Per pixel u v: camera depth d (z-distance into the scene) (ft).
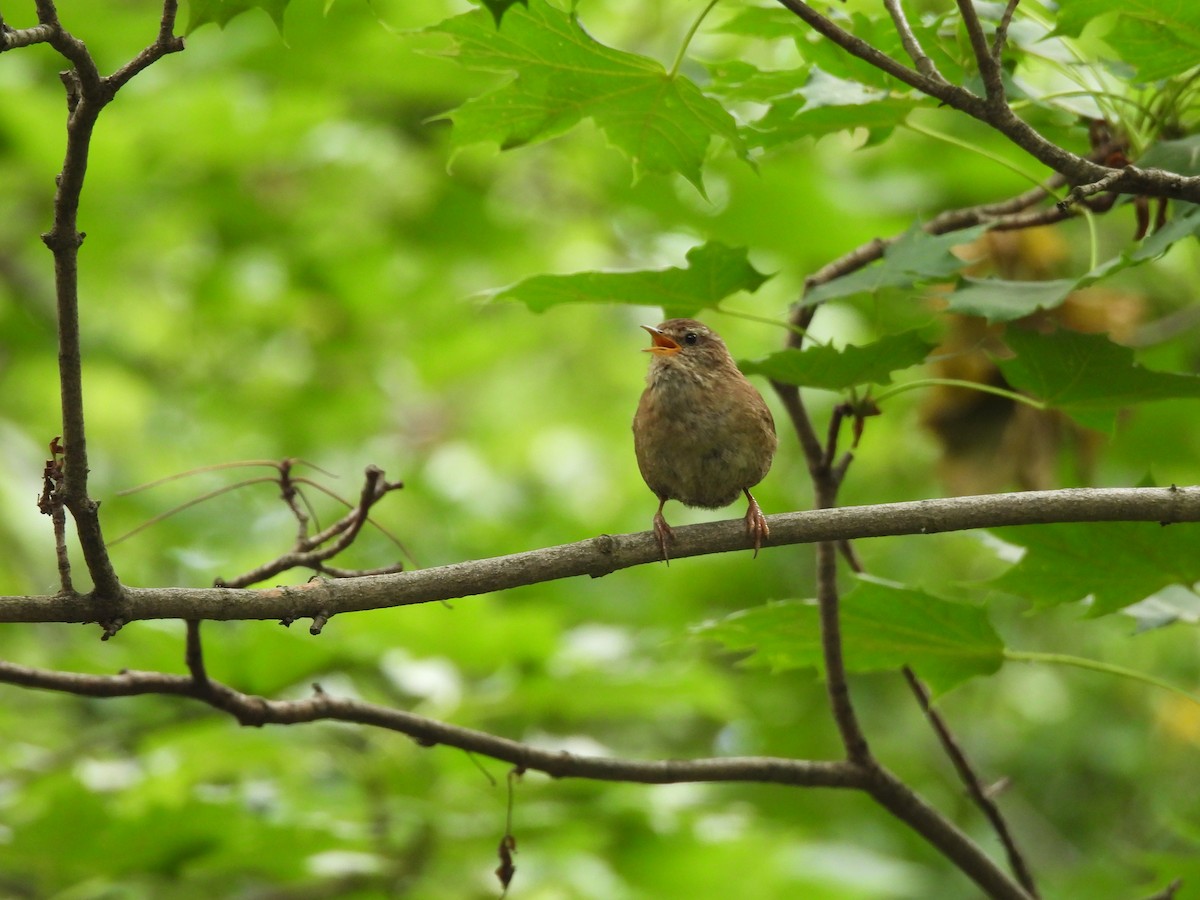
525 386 66.03
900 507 20.08
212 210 54.60
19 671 20.30
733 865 34.63
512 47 20.99
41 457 51.03
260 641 30.32
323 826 29.63
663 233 56.95
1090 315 31.32
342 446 61.87
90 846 28.89
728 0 27.37
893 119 23.45
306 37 47.60
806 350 21.85
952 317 31.04
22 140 48.37
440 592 18.71
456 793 32.76
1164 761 48.37
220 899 33.81
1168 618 24.44
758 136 23.95
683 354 27.20
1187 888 27.50
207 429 62.18
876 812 50.24
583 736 37.11
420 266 59.57
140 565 51.16
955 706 51.42
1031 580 23.38
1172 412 43.39
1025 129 17.93
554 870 34.40
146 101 47.34
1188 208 20.89
